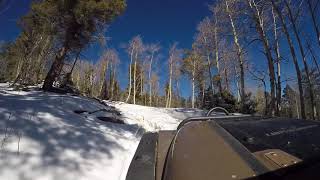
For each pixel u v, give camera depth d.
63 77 19.59
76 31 17.67
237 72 31.39
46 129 5.53
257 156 1.99
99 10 16.75
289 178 1.73
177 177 1.84
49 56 20.03
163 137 3.07
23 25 18.34
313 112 18.64
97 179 3.87
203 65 36.44
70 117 7.21
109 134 6.17
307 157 1.99
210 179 1.75
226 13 25.67
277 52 21.36
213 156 1.99
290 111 47.44
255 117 3.27
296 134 2.48
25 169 3.76
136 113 13.35
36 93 12.50
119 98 46.00
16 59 26.52
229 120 3.01
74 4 16.42
